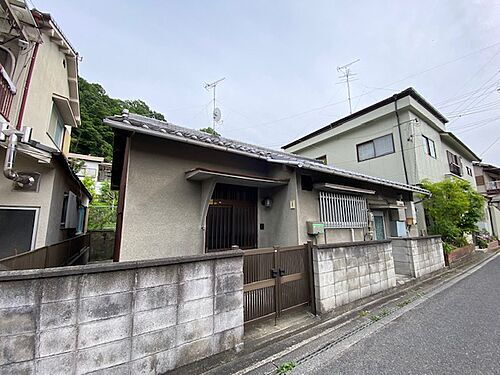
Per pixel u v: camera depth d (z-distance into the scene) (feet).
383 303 14.73
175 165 14.24
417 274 20.03
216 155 16.28
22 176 13.69
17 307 5.23
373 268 15.25
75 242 21.30
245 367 8.08
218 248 15.93
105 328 6.13
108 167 72.54
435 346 9.37
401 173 35.06
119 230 12.06
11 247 15.23
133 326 6.53
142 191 12.85
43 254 13.19
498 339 9.82
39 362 5.33
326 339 10.08
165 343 7.02
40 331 5.39
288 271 11.78
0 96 14.47
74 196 25.12
